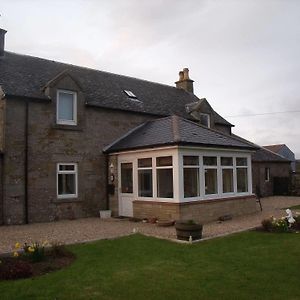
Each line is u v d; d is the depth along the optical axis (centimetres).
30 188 1611
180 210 1484
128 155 1766
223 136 1822
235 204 1744
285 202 2475
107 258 893
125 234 1243
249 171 1873
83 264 834
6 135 1558
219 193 1688
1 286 681
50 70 1942
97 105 1850
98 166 1855
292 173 3459
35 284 692
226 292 643
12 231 1362
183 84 2781
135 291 654
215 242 1070
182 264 830
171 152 1545
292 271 757
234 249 973
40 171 1647
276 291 641
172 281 707
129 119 2002
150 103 2202
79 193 1773
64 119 1758
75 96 1784
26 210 1589
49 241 1130
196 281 705
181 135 1594
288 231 1221
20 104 1603
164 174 1588
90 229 1395
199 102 2419
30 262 845
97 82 2091
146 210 1633
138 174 1712
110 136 1911
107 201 1870
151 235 1203
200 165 1612
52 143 1691
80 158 1788
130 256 912
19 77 1722
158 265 823
